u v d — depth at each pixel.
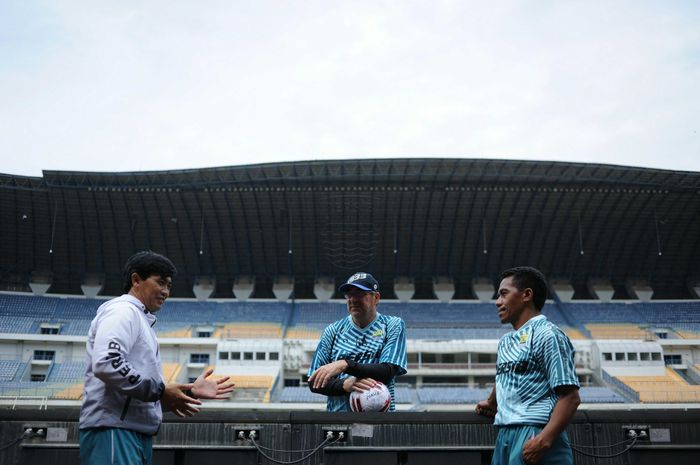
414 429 7.53
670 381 64.50
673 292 82.31
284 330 71.06
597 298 79.56
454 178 69.62
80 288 77.88
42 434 7.44
